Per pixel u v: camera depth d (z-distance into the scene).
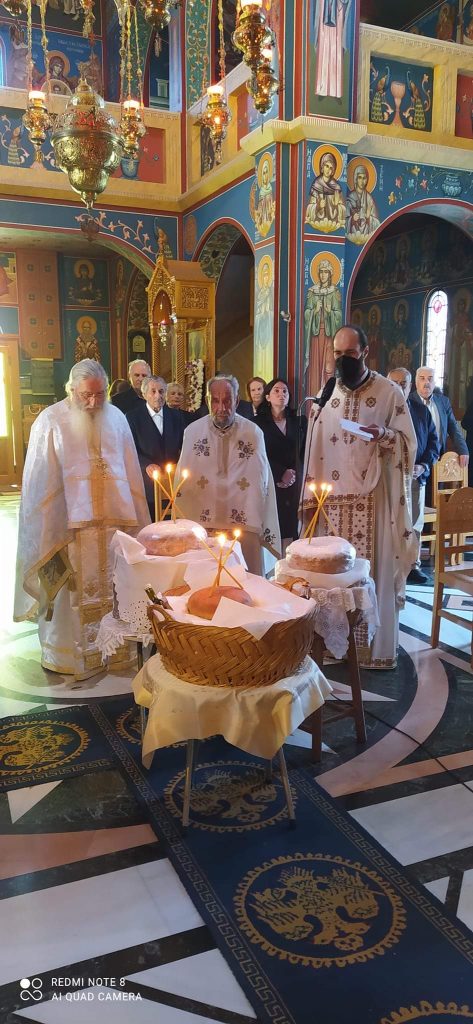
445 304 9.90
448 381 9.88
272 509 3.85
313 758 2.96
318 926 2.02
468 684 3.77
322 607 2.85
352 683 3.08
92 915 2.09
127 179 8.59
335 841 2.42
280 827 2.50
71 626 3.84
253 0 3.14
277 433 5.12
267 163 6.22
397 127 6.48
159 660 2.45
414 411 5.62
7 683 3.81
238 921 2.04
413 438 3.74
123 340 12.27
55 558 3.77
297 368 6.29
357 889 2.18
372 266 11.26
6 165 8.09
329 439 3.88
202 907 2.10
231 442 3.70
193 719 2.18
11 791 2.74
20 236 10.59
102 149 3.95
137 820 2.57
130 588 2.71
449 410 6.54
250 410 5.41
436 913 2.07
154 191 8.72
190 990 1.82
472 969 1.87
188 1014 1.75
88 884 2.23
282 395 5.05
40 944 1.98
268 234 6.31
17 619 3.91
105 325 12.77
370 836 2.44
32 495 3.67
